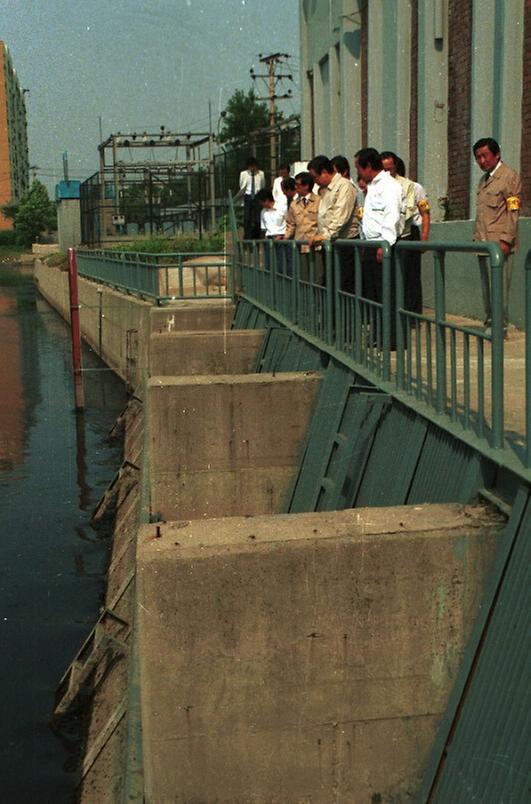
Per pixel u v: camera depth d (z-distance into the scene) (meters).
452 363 5.84
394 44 15.03
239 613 4.73
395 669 4.86
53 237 99.94
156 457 9.70
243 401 9.67
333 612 4.79
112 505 13.62
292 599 4.75
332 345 9.52
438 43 13.45
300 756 4.88
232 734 4.83
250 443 9.73
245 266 17.22
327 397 9.16
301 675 4.81
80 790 6.43
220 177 31.73
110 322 26.84
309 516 5.04
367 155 8.40
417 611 4.84
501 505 4.99
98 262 32.41
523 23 10.73
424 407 6.41
